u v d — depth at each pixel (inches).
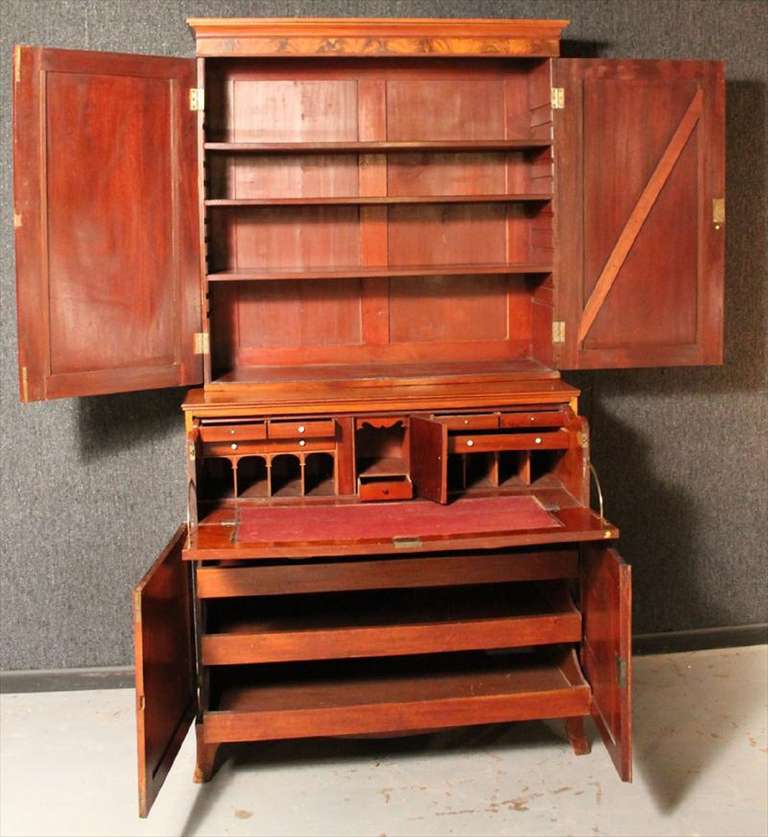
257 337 134.3
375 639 115.0
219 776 120.0
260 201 122.3
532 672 124.0
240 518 115.0
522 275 137.1
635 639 150.0
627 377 146.1
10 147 132.2
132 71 117.1
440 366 134.2
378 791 116.3
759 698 136.9
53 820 111.0
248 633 115.6
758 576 152.6
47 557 139.8
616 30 139.7
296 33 120.3
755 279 147.3
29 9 130.7
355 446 122.1
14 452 137.4
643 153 126.1
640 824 109.1
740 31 142.3
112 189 117.0
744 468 150.3
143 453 139.4
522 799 114.3
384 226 133.4
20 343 112.4
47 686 141.3
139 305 120.1
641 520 148.9
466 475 131.3
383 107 131.3
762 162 145.2
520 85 133.1
